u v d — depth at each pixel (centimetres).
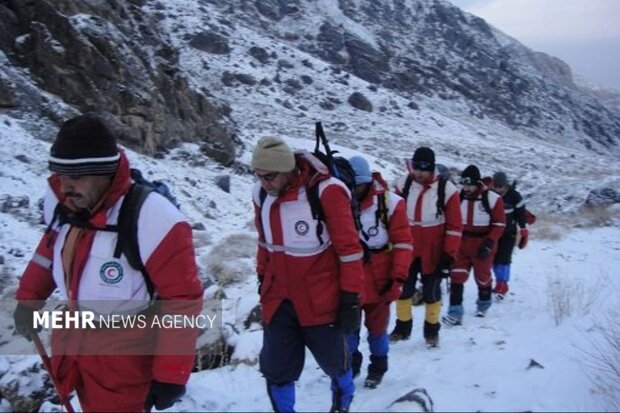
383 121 5422
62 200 309
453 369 572
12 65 1588
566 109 8906
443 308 883
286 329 409
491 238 803
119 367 314
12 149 1292
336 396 433
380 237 524
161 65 2100
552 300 864
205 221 1492
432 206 640
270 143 378
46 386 465
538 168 4619
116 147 297
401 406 433
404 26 9119
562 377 538
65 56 1659
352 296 392
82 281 305
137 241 299
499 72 8938
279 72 5719
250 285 900
